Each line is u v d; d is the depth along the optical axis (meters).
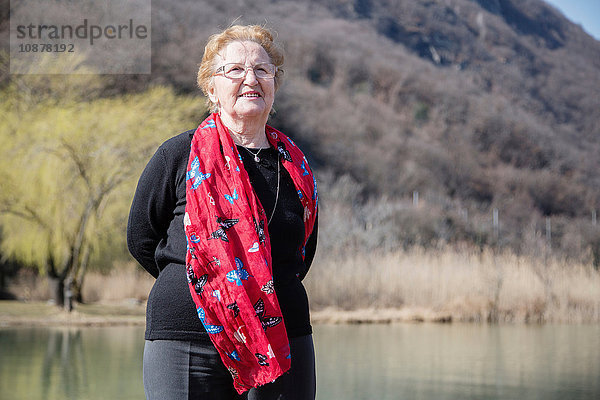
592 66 82.75
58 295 15.16
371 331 11.62
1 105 16.05
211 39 2.15
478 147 54.22
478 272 14.87
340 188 27.53
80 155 14.95
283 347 1.88
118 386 6.14
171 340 1.90
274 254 1.97
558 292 14.62
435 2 80.75
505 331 11.86
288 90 46.88
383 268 15.50
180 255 1.94
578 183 55.19
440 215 26.44
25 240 15.25
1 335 10.41
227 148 1.99
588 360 8.30
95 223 15.60
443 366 7.73
